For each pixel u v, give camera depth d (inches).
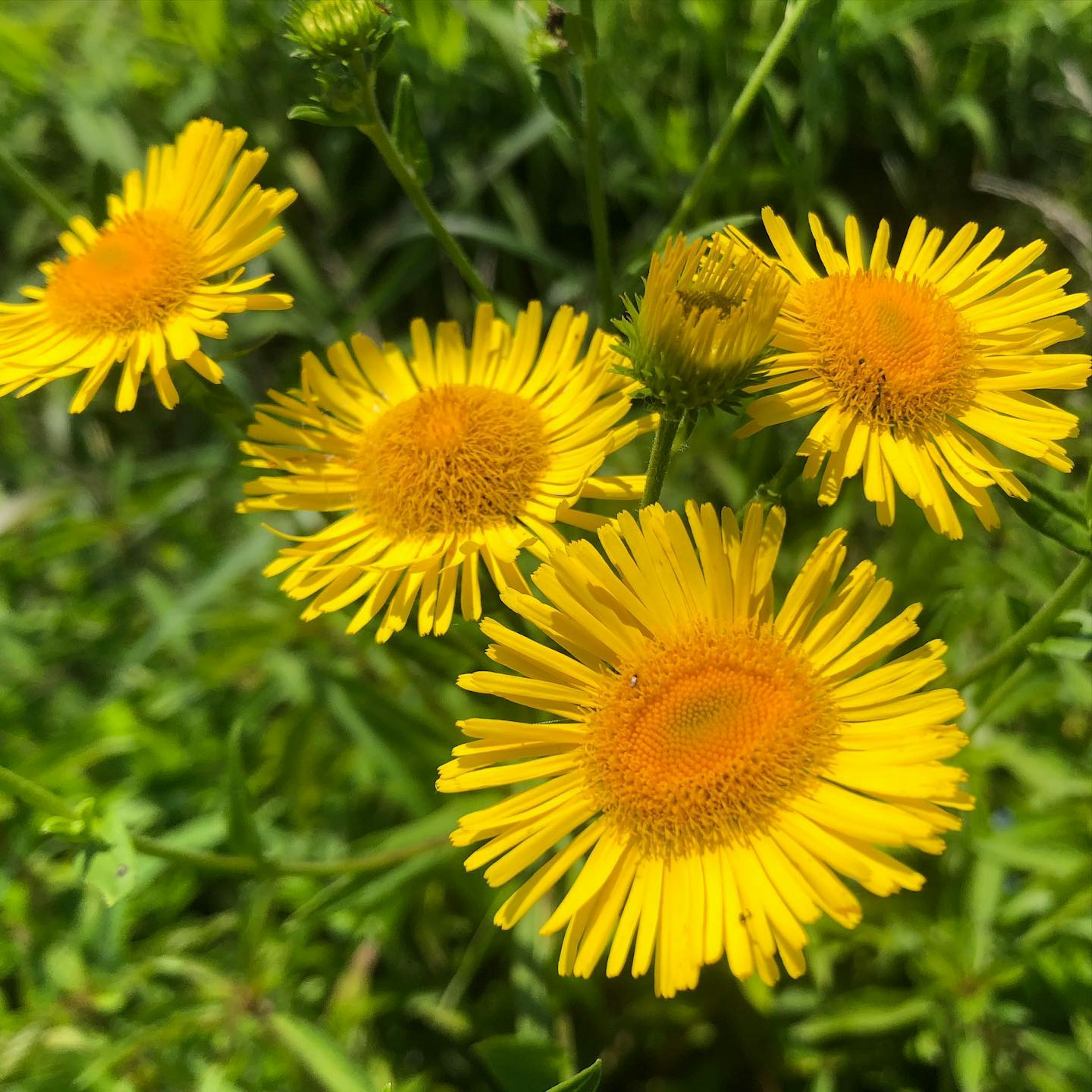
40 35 8.6
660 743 3.5
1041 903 5.2
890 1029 5.5
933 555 6.4
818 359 3.8
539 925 5.5
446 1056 5.8
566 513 4.2
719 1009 5.7
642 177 7.9
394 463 4.3
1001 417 3.8
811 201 5.5
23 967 5.5
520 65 7.7
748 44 6.8
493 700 6.1
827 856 3.2
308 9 4.1
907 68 8.0
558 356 4.7
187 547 7.6
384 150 4.5
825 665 3.6
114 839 4.3
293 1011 5.4
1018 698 5.2
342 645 6.7
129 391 4.3
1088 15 7.8
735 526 3.6
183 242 4.5
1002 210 8.2
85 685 7.4
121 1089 4.9
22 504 7.2
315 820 6.4
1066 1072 4.9
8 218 8.7
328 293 8.3
